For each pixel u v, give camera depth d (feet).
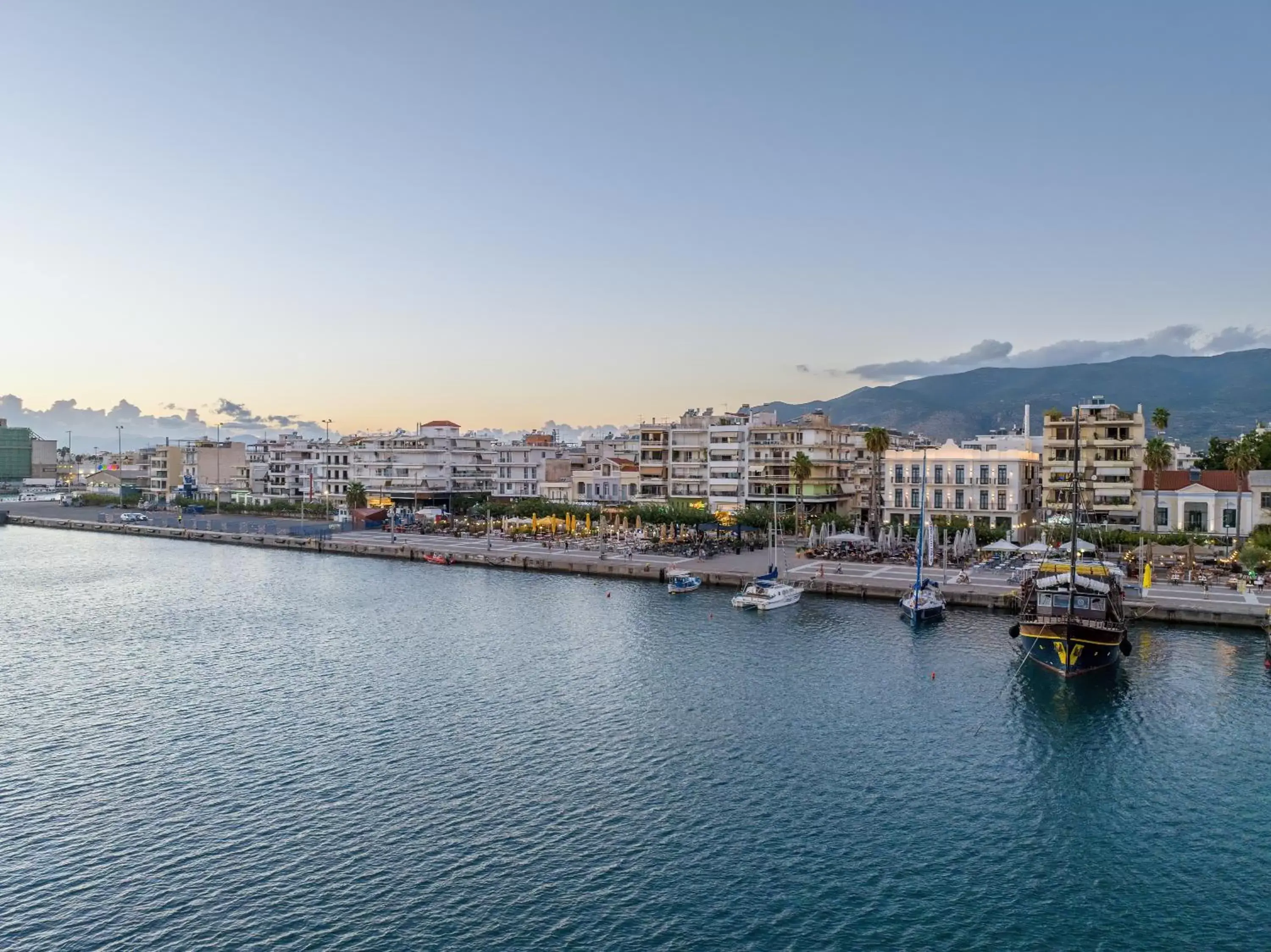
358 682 225.97
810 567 386.93
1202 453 629.92
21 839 140.05
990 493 484.33
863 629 280.31
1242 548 355.15
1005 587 327.26
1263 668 229.86
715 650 254.68
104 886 126.00
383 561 474.08
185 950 110.83
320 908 119.96
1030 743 179.01
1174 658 240.12
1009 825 144.36
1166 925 117.08
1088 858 134.00
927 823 144.77
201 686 223.71
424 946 111.34
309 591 372.17
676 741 180.96
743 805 151.02
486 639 274.16
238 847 137.18
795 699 207.82
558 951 110.22
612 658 248.11
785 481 542.98
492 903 121.08
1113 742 179.63
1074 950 111.34
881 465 527.81
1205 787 158.30
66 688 222.89
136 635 285.64
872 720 193.26
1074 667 220.43
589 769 166.61
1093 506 450.30
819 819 146.20
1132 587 312.29
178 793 157.17
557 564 418.31
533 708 203.00
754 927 115.75
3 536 648.79
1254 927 116.78
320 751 176.86
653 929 115.03
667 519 488.02
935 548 400.26
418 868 130.52
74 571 444.96
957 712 197.77
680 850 135.54
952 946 112.06
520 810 149.28
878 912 119.44
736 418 603.67
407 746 179.11
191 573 433.07
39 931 115.14
